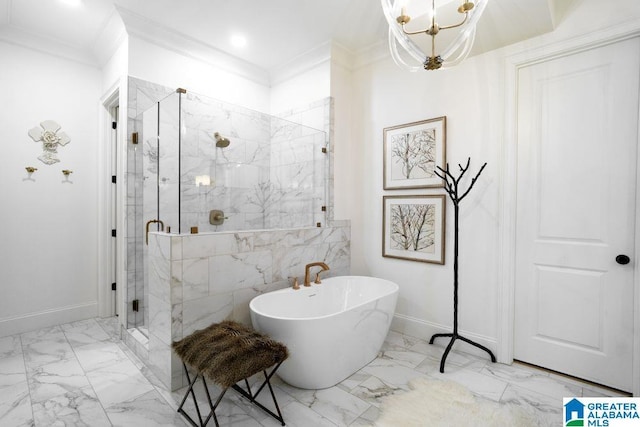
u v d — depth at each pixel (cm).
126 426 162
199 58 297
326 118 304
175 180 214
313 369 193
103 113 315
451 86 259
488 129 239
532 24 208
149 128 248
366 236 316
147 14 250
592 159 203
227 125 246
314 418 171
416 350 254
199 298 205
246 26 268
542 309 221
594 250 202
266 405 182
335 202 309
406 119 286
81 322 304
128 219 261
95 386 198
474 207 247
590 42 199
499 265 234
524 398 188
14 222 274
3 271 270
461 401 185
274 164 277
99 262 316
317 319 187
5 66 268
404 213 286
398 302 293
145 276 262
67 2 235
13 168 273
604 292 199
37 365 222
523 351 230
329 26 270
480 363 232
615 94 195
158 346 207
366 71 316
